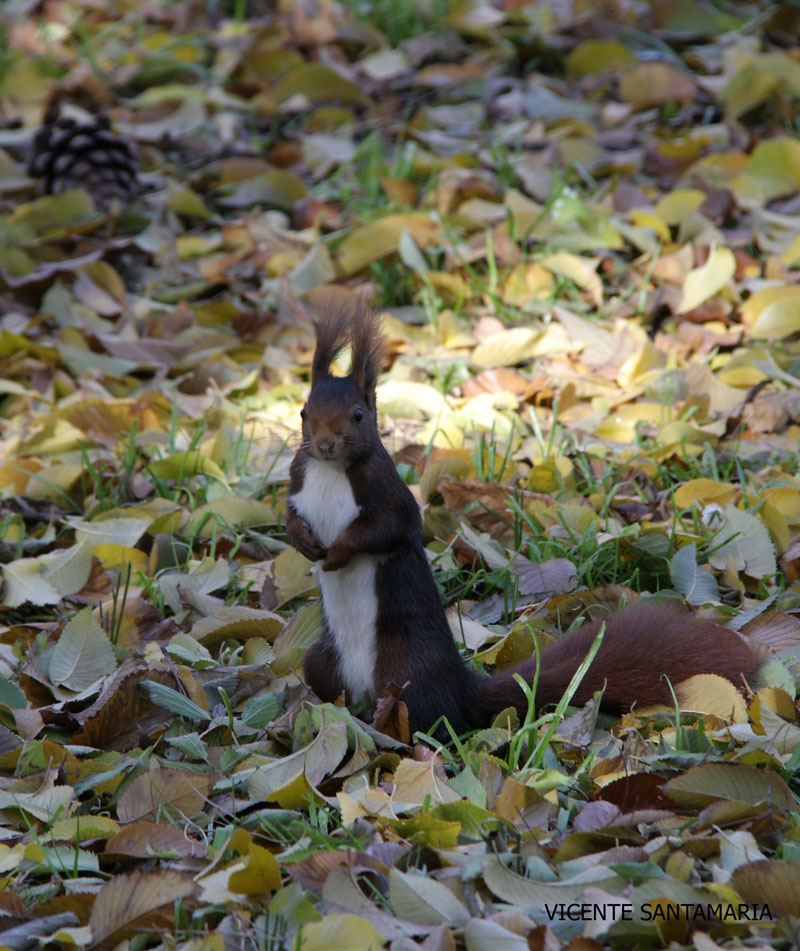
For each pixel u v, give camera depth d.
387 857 5.49
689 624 7.23
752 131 16.33
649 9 19.52
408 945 4.97
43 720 7.02
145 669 7.14
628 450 10.27
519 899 5.22
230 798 6.15
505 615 8.21
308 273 13.31
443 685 6.78
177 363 12.20
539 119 17.05
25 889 5.55
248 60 19.83
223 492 9.73
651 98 17.11
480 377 11.35
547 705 6.95
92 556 8.68
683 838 5.54
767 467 9.81
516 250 13.16
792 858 5.39
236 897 5.30
